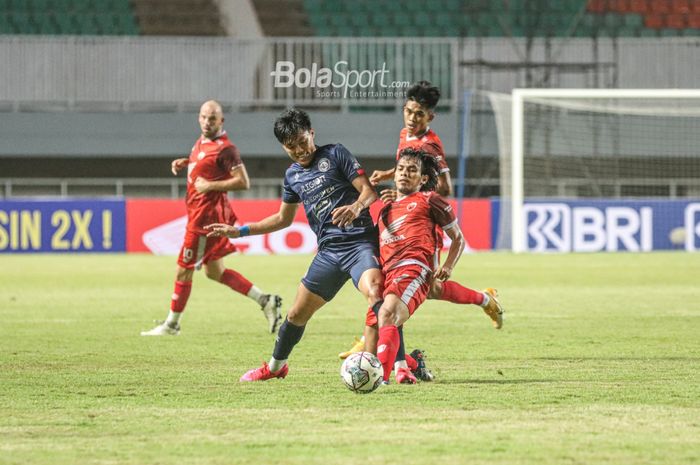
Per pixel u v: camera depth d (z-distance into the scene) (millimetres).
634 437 15367
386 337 19328
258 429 16078
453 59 81062
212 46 81125
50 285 49000
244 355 25594
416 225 19906
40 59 80375
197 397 19062
